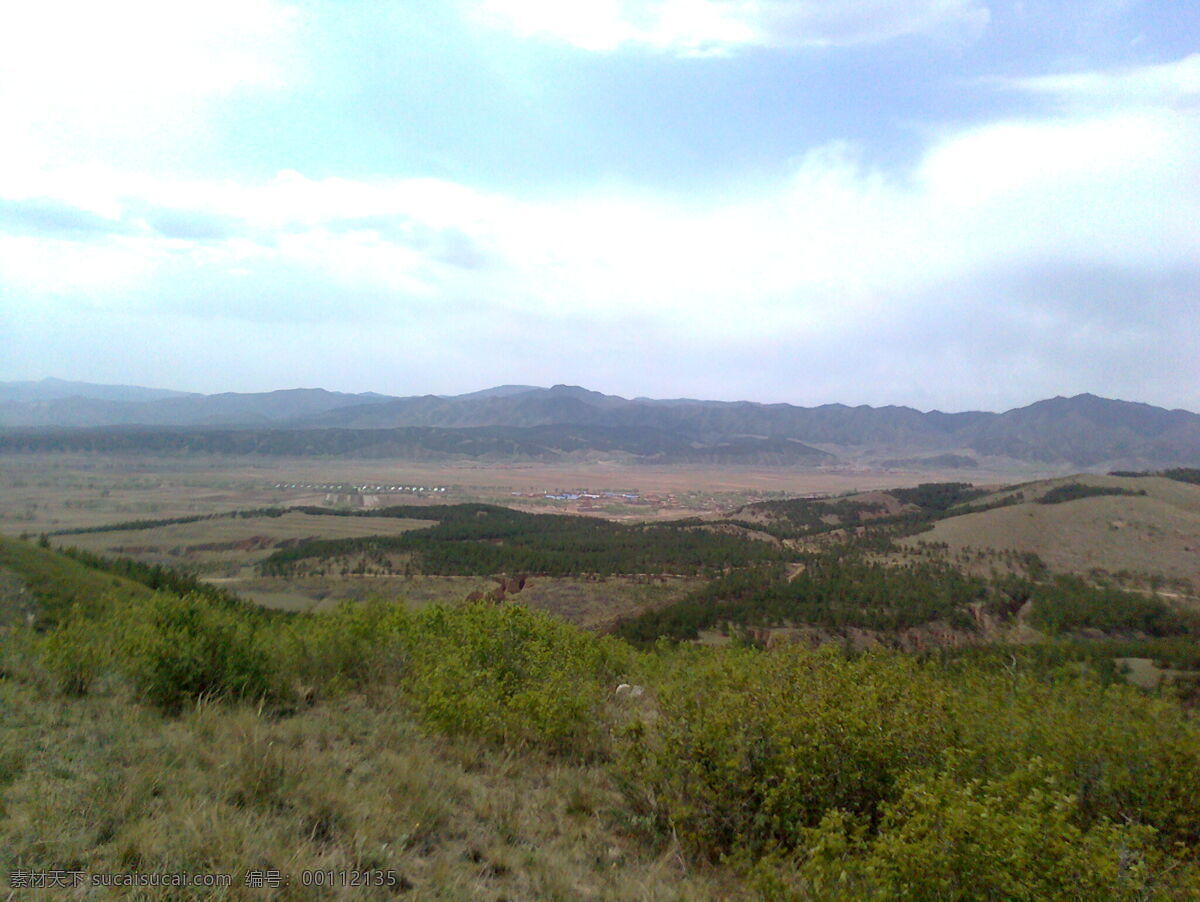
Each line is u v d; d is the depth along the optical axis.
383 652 11.34
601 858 6.10
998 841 4.46
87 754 6.43
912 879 4.50
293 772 6.43
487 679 9.73
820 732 6.36
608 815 6.98
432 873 5.36
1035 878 4.43
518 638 10.82
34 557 22.50
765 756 6.55
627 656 13.70
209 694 8.55
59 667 8.54
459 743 8.24
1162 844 5.69
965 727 6.80
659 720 7.31
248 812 5.55
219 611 10.80
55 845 4.80
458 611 13.01
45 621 15.06
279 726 8.09
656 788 6.82
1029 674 9.25
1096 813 6.36
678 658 13.04
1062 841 4.57
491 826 6.34
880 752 6.21
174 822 5.29
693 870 6.08
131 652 9.05
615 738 8.03
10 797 5.43
